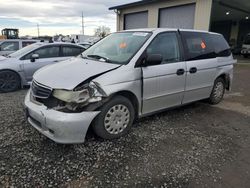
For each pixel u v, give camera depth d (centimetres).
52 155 303
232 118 465
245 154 325
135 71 349
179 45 423
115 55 381
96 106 310
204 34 486
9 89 638
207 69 471
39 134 358
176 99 424
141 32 411
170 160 301
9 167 275
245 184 261
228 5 1702
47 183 250
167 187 250
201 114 481
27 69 660
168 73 392
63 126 286
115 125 343
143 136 365
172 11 1455
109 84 319
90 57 401
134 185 252
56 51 718
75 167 279
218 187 254
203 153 322
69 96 291
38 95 318
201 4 1272
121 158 301
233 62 554
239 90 734
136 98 359
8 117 426
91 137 352
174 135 374
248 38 2134
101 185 250
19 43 1080
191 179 265
